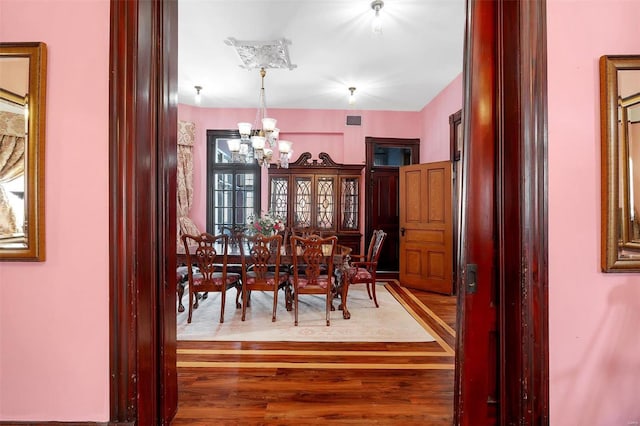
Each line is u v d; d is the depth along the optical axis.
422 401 1.83
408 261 4.70
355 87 4.52
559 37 1.24
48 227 1.24
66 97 1.24
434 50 3.42
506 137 1.29
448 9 2.71
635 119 1.23
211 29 3.07
